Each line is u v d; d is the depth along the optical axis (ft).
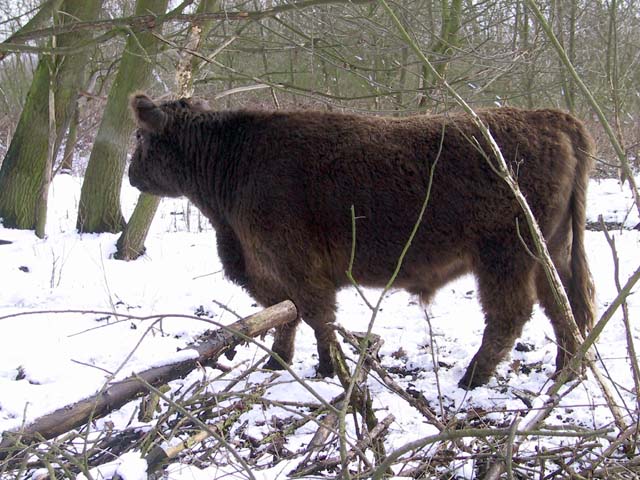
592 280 15.07
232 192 16.25
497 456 9.61
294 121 15.62
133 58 26.30
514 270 14.40
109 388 11.46
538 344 17.13
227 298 21.29
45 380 14.37
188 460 10.35
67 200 37.65
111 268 24.11
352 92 36.24
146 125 17.01
